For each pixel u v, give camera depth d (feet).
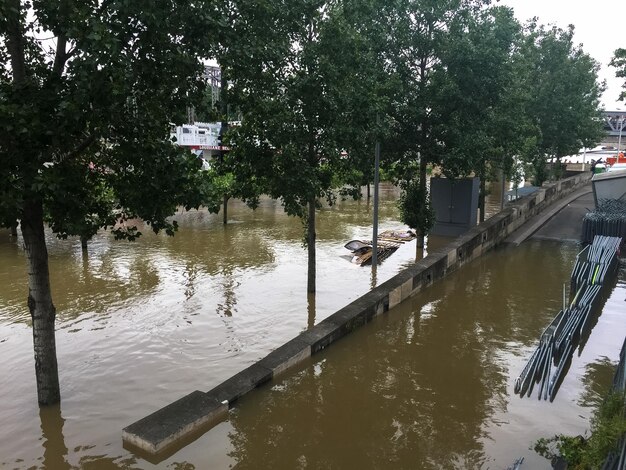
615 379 27.53
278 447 23.09
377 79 48.47
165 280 47.06
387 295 40.73
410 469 21.65
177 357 31.60
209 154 122.52
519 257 60.08
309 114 36.60
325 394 27.96
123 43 20.11
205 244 62.64
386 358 32.68
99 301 41.22
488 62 52.49
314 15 36.32
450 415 25.90
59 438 23.16
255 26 29.48
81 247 59.00
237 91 33.94
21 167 18.97
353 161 41.57
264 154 37.37
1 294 42.60
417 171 65.05
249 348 33.04
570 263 57.06
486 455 22.56
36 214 23.39
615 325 38.09
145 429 22.62
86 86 18.54
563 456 21.71
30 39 23.03
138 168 23.16
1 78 22.54
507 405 26.86
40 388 25.53
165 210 23.52
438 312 41.37
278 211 91.40
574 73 92.43
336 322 35.27
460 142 53.26
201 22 21.43
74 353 31.86
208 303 41.16
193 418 23.62
